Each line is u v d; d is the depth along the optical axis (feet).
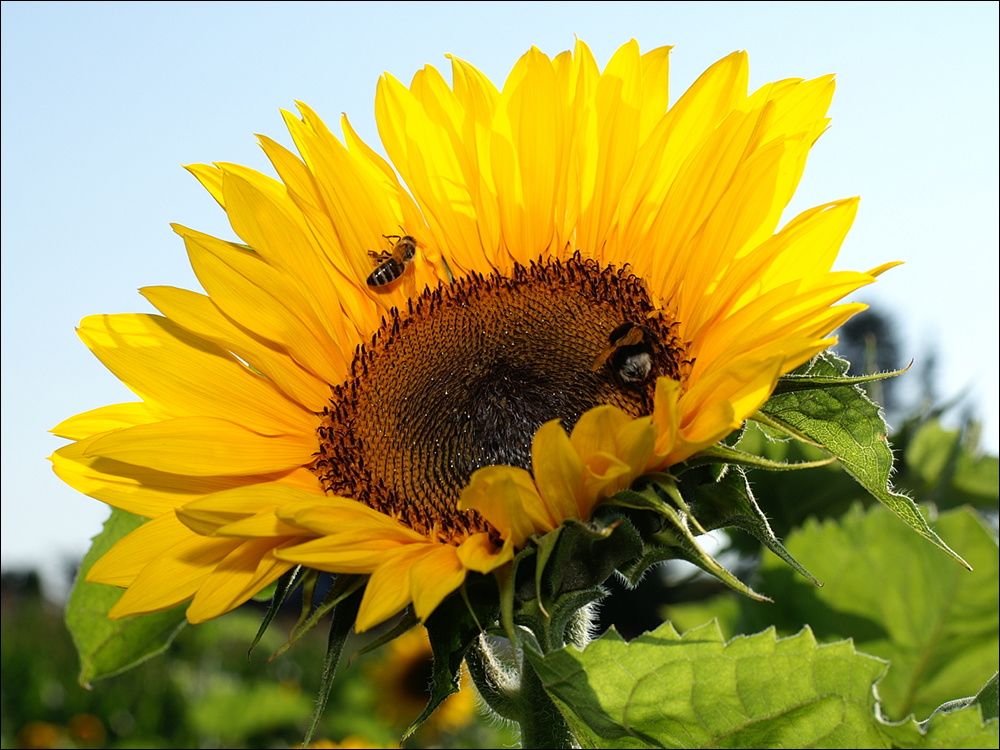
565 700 0.93
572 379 1.16
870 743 0.87
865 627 1.37
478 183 1.25
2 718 4.83
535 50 1.21
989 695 0.98
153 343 1.15
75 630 1.32
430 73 1.24
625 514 0.93
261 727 4.25
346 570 0.93
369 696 3.42
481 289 1.25
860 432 0.97
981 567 1.34
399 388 1.19
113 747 4.26
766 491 1.50
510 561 0.93
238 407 1.16
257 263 1.17
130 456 1.05
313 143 1.22
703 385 0.92
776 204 1.05
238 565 0.99
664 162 1.17
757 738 0.90
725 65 1.14
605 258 1.23
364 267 1.25
